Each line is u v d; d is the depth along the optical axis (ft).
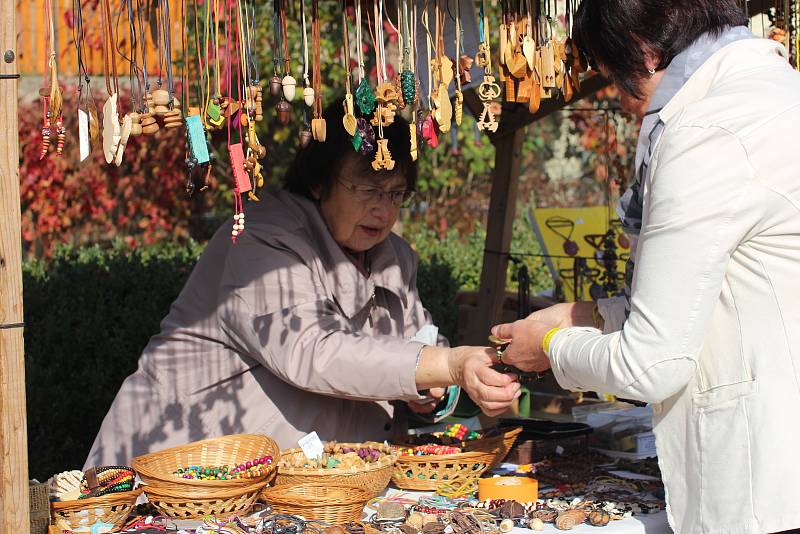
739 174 4.81
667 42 5.30
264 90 22.30
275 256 7.66
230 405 8.02
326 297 7.75
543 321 6.59
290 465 6.59
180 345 8.20
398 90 6.26
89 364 15.92
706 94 5.19
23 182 23.70
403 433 8.79
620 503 6.35
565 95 6.76
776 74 5.12
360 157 7.75
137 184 24.90
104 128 5.41
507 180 12.30
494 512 6.16
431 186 27.27
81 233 24.48
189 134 5.54
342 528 5.60
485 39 6.44
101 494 5.91
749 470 4.96
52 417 15.35
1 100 5.01
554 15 6.59
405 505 6.61
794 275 4.92
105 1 5.67
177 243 24.71
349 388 7.12
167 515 6.08
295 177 8.41
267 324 7.45
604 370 5.26
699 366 5.23
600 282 14.15
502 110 12.05
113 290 16.67
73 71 21.74
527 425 8.30
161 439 8.05
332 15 19.36
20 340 5.09
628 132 22.18
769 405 4.93
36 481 5.60
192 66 15.60
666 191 4.93
